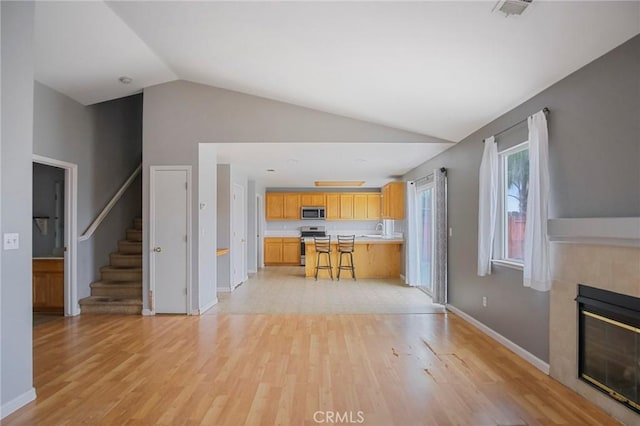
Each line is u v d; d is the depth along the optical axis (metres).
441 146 4.92
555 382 2.75
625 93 2.21
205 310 4.91
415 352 3.38
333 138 4.71
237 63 3.78
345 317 4.61
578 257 2.55
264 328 4.13
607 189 2.33
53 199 5.39
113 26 3.26
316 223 10.23
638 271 2.11
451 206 4.98
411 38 2.68
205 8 2.86
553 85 2.84
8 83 2.34
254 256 8.52
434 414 2.31
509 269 3.47
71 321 4.43
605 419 2.25
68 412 2.34
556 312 2.78
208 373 2.92
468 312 4.42
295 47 3.16
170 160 4.70
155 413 2.33
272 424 2.20
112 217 5.66
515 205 3.60
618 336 2.31
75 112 4.82
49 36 3.40
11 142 2.37
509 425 2.19
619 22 2.07
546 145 2.81
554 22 2.18
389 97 3.83
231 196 6.33
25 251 2.46
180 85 4.71
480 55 2.71
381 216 9.80
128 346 3.55
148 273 4.71
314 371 2.96
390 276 7.83
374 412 2.34
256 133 4.70
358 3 2.40
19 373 2.40
